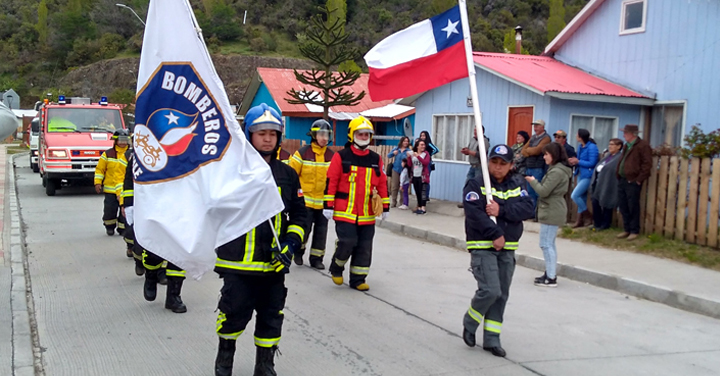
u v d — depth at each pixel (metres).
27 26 74.06
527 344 5.72
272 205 4.14
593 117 13.55
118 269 8.70
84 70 66.38
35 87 66.94
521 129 13.67
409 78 6.23
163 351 5.39
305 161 8.66
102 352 5.36
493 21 56.59
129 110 31.80
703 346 5.81
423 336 5.89
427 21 6.15
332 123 25.48
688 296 7.14
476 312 5.36
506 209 5.29
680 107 13.59
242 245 4.21
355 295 7.40
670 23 13.57
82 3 74.81
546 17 58.72
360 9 59.19
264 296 4.42
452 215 13.93
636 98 13.58
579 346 5.70
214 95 4.25
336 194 7.50
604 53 15.12
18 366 4.91
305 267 8.95
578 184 11.19
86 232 11.83
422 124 16.69
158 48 4.39
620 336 6.05
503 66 14.45
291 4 71.94
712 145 9.35
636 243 9.88
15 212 14.23
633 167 9.85
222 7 67.56
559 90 12.66
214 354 5.32
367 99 27.33
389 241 11.55
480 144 5.33
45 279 8.09
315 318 6.43
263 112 4.35
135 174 4.45
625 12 14.55
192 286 7.74
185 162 4.33
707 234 9.31
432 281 8.23
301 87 26.67
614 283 8.02
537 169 12.03
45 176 18.31
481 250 5.29
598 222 10.85
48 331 5.94
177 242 4.29
